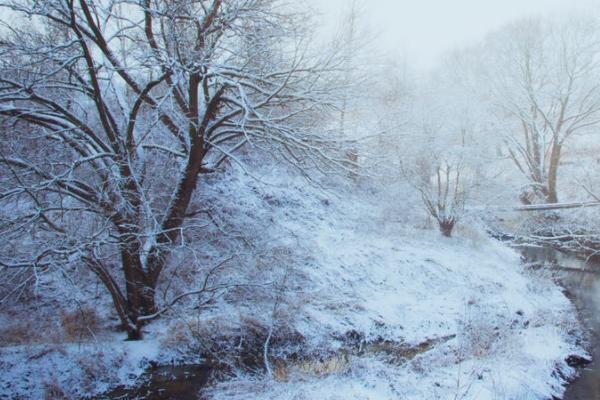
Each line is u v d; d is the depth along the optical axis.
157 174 10.63
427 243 16.16
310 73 9.58
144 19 9.25
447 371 8.40
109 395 7.56
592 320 12.62
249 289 10.62
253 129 9.94
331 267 13.02
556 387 8.40
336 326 10.46
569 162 27.06
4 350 7.85
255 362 8.88
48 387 7.27
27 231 7.73
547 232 21.80
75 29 8.12
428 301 12.49
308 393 7.15
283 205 15.55
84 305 9.59
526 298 13.40
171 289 10.48
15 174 7.41
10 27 8.31
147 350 8.66
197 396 7.61
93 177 9.36
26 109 8.16
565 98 24.94
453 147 16.94
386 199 17.09
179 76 8.71
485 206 17.77
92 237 7.68
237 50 9.65
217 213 12.45
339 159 10.19
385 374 8.16
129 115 9.11
